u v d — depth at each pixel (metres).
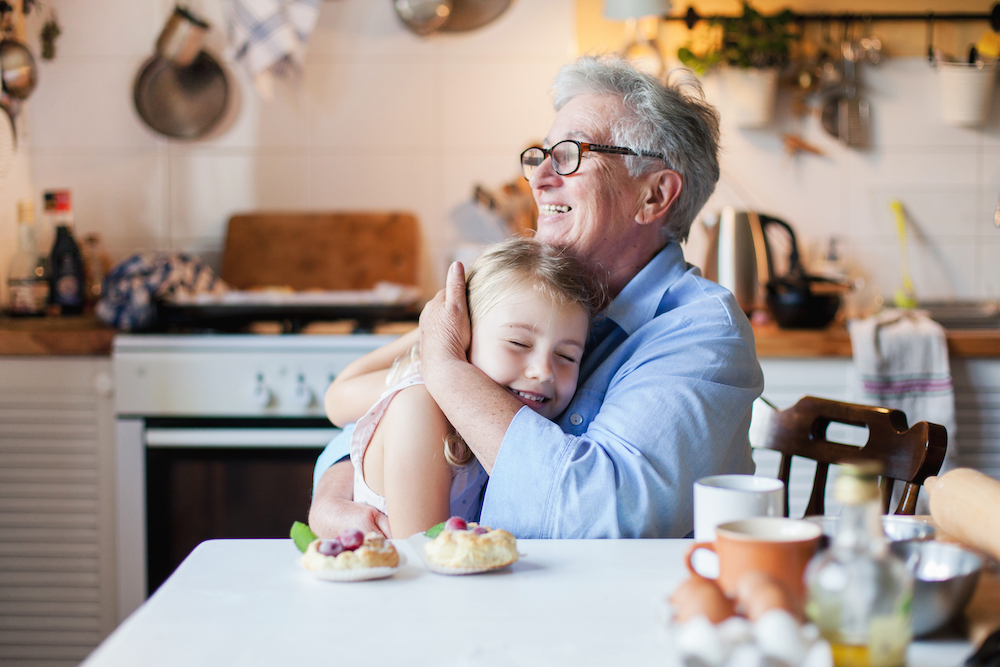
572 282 1.09
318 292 2.60
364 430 1.08
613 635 0.63
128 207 2.72
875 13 2.69
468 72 2.71
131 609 2.15
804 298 2.25
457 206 2.74
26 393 2.16
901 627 0.54
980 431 2.21
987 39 2.66
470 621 0.66
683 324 1.12
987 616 0.65
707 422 1.02
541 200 1.23
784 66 2.65
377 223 2.71
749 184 2.74
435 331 1.07
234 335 2.11
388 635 0.63
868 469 0.55
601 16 2.70
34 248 2.38
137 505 2.13
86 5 2.66
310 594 0.72
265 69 2.47
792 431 1.26
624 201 1.20
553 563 0.80
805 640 0.51
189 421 2.13
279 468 2.13
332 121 2.72
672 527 0.98
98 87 2.68
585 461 0.94
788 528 0.65
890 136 2.73
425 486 1.01
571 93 1.25
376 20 2.70
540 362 1.06
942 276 2.76
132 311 2.18
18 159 2.57
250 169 2.73
